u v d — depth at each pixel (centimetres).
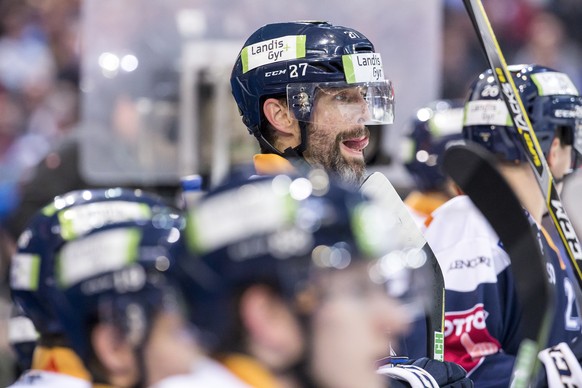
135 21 927
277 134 581
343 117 571
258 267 289
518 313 606
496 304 605
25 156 1620
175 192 934
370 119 577
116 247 346
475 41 1680
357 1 934
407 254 314
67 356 424
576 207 967
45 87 1720
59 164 950
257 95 581
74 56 1723
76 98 1717
